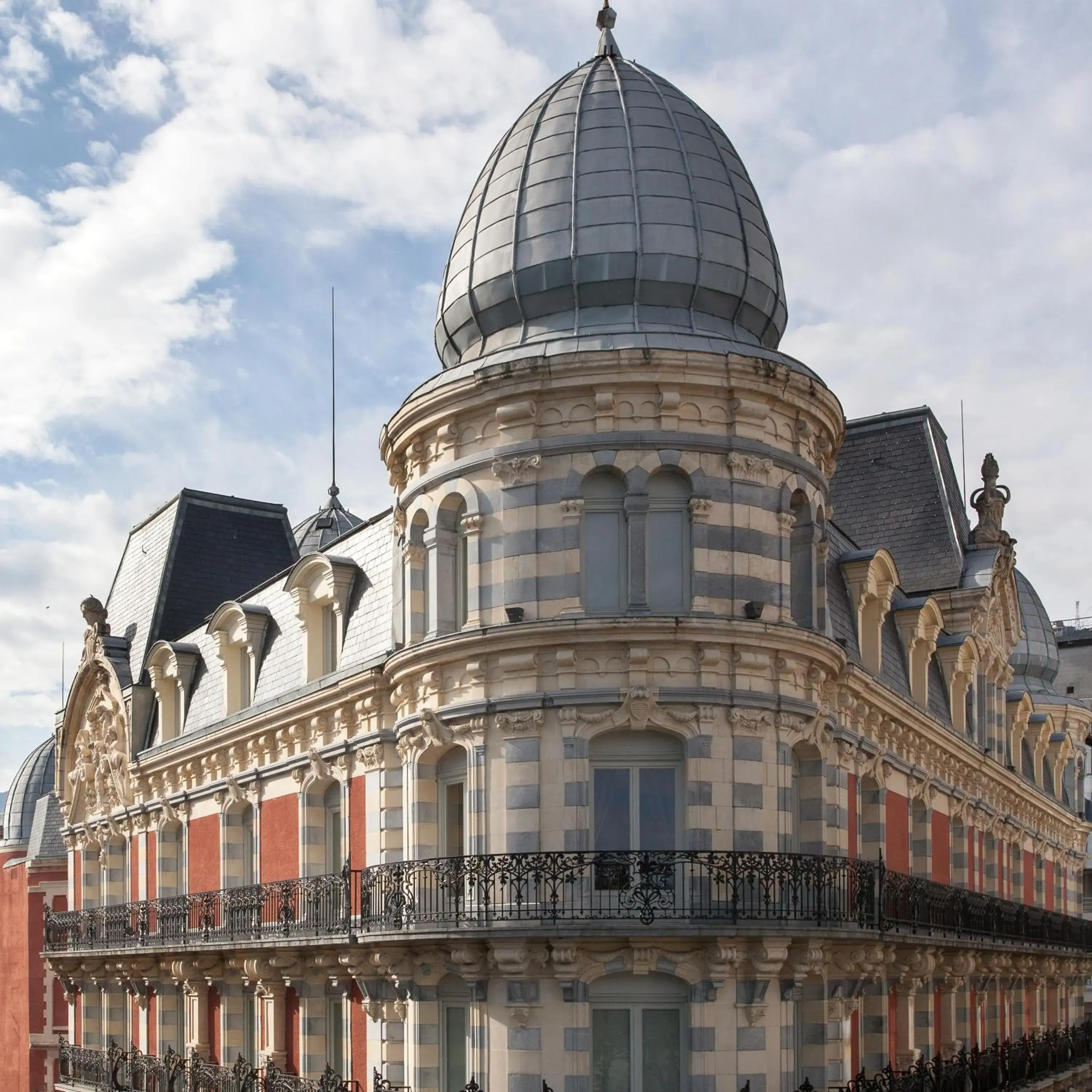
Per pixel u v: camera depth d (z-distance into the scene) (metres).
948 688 39.94
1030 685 57.09
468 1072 26.45
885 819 32.47
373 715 30.61
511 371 26.89
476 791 26.55
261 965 33.34
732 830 25.67
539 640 26.02
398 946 27.38
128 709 44.09
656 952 24.89
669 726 25.72
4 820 77.69
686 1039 25.06
